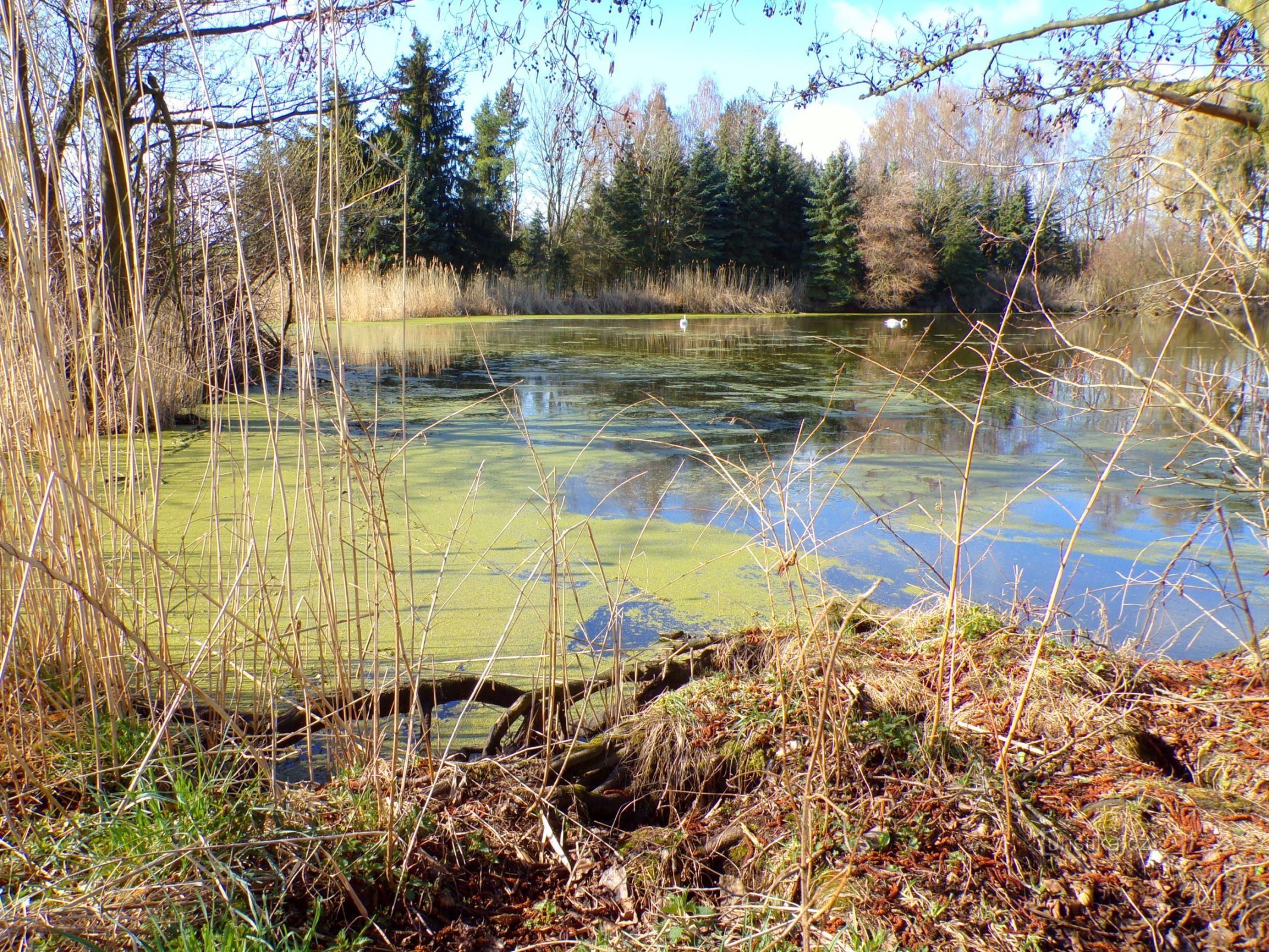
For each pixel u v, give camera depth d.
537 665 3.51
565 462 7.38
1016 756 2.39
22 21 2.37
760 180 34.34
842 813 2.23
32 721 2.47
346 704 2.60
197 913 1.93
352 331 20.39
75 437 2.55
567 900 2.20
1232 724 2.52
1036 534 5.45
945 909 1.95
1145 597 4.34
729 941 1.98
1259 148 4.41
